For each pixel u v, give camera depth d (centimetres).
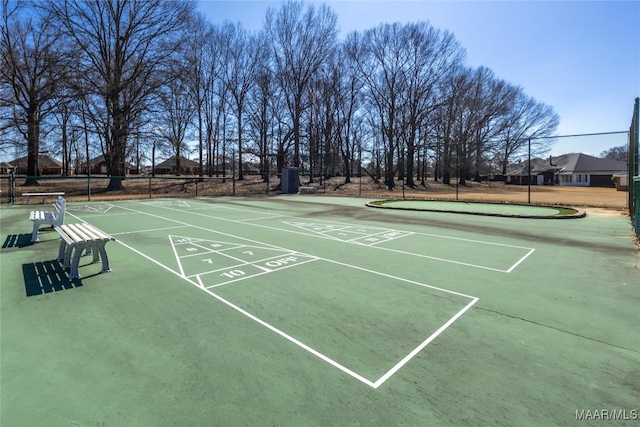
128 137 3059
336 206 1948
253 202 2241
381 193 3325
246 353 355
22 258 749
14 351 358
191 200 2419
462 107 4759
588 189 4666
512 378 310
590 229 1132
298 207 1900
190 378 311
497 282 585
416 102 4156
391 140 4025
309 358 345
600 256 770
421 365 332
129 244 895
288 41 3728
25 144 3134
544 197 2708
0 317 442
